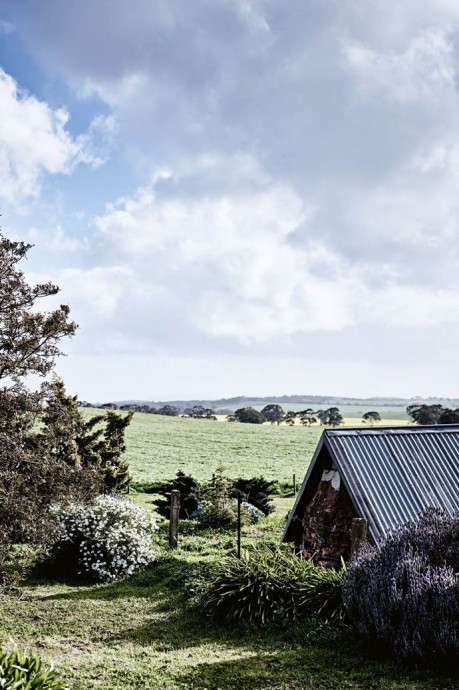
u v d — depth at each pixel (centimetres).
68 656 1059
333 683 910
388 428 1521
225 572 1339
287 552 1484
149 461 5103
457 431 1562
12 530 1305
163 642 1155
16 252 1441
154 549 1953
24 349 1396
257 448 6316
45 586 1630
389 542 1098
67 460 2203
